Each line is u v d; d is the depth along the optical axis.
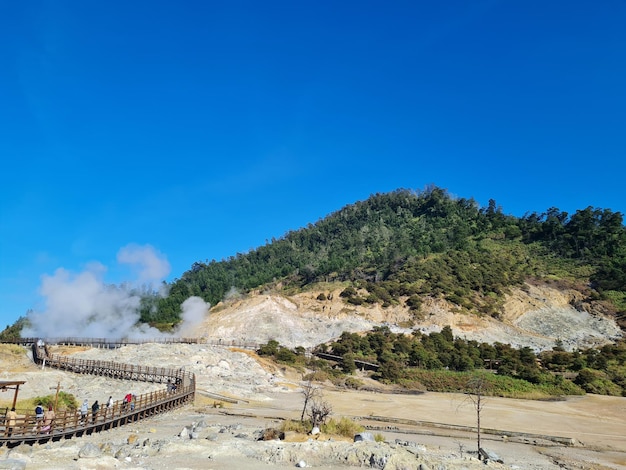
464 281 150.00
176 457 25.98
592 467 34.62
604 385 79.81
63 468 21.73
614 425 56.69
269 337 121.38
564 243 185.12
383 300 139.12
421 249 182.25
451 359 90.25
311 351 101.44
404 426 48.72
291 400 60.25
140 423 41.00
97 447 26.83
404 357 94.56
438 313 128.75
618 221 188.25
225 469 23.72
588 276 159.12
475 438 43.88
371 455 26.20
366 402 63.69
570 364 90.19
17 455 23.72
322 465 25.50
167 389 53.41
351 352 95.88
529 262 175.38
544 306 142.12
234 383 67.62
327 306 138.75
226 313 140.88
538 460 35.78
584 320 135.88
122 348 87.62
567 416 60.88
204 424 37.44
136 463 24.34
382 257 179.62
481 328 123.81
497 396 74.62
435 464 26.31
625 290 146.38
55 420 32.94
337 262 182.25
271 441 30.11
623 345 111.31
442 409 61.22
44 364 69.75
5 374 57.03
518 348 111.44
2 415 31.78
